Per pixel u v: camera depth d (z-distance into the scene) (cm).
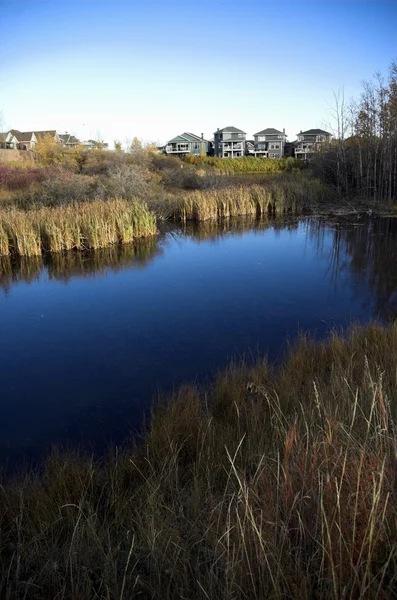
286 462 224
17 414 499
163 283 1052
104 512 294
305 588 170
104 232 1448
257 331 724
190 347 669
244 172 4456
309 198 2245
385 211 1997
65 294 989
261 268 1173
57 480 316
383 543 183
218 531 224
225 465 320
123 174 2083
